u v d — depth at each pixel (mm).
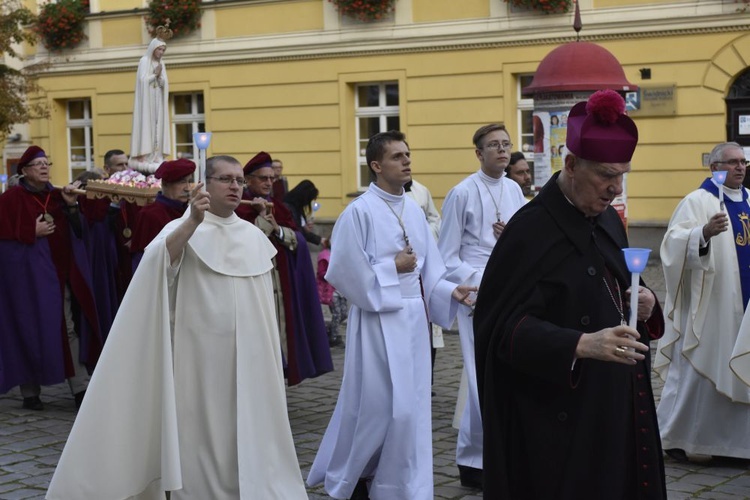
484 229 6273
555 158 10375
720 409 6312
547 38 17219
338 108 19422
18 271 8031
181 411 4895
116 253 8508
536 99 10461
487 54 17828
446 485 5922
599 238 3379
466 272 6145
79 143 23172
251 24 20125
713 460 6461
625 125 3170
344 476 5375
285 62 19859
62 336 8133
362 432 5324
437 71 18328
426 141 18578
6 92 20156
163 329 4719
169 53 20953
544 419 3279
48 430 7508
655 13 16297
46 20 22109
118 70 21875
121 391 4688
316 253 19469
